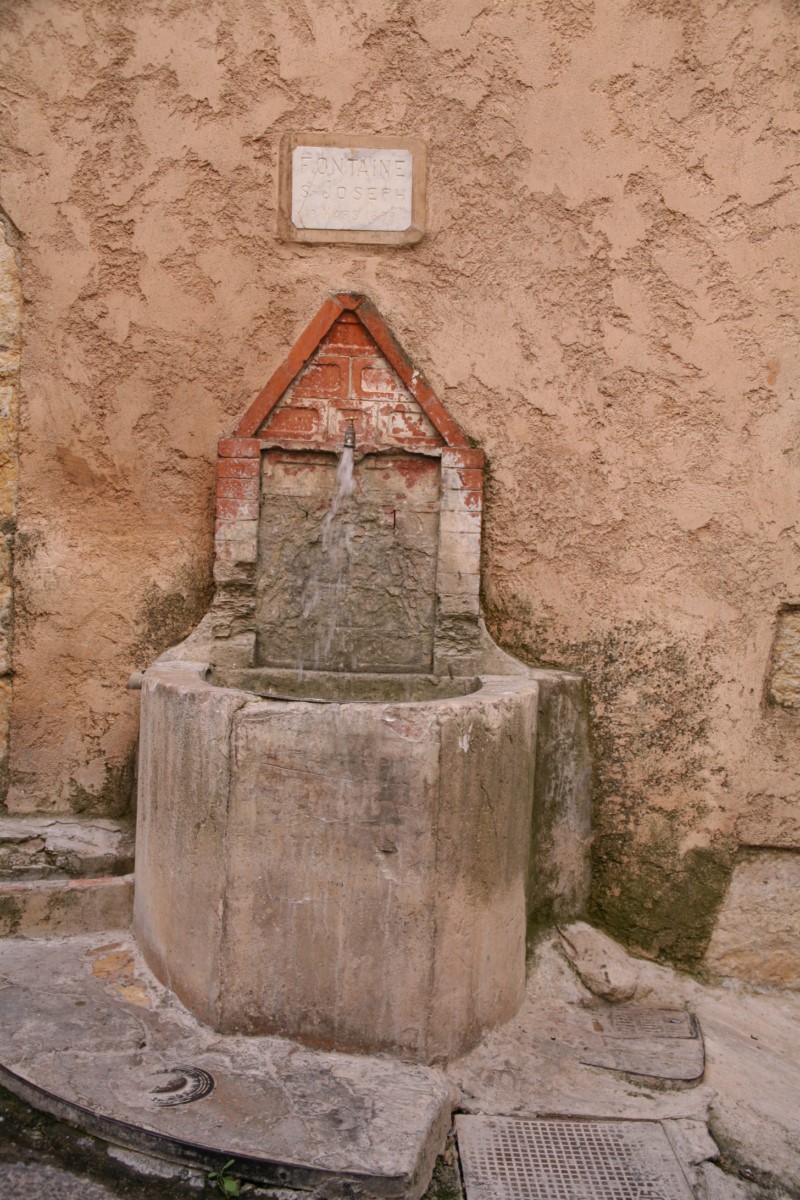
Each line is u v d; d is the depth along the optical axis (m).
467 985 2.85
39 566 3.61
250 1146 2.33
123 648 3.61
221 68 3.57
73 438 3.61
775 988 3.47
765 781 3.47
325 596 3.64
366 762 2.71
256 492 3.56
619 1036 3.07
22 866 3.43
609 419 3.56
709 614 3.50
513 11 3.55
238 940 2.76
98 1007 2.88
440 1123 2.54
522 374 3.58
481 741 2.82
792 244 3.49
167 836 2.97
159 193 3.58
